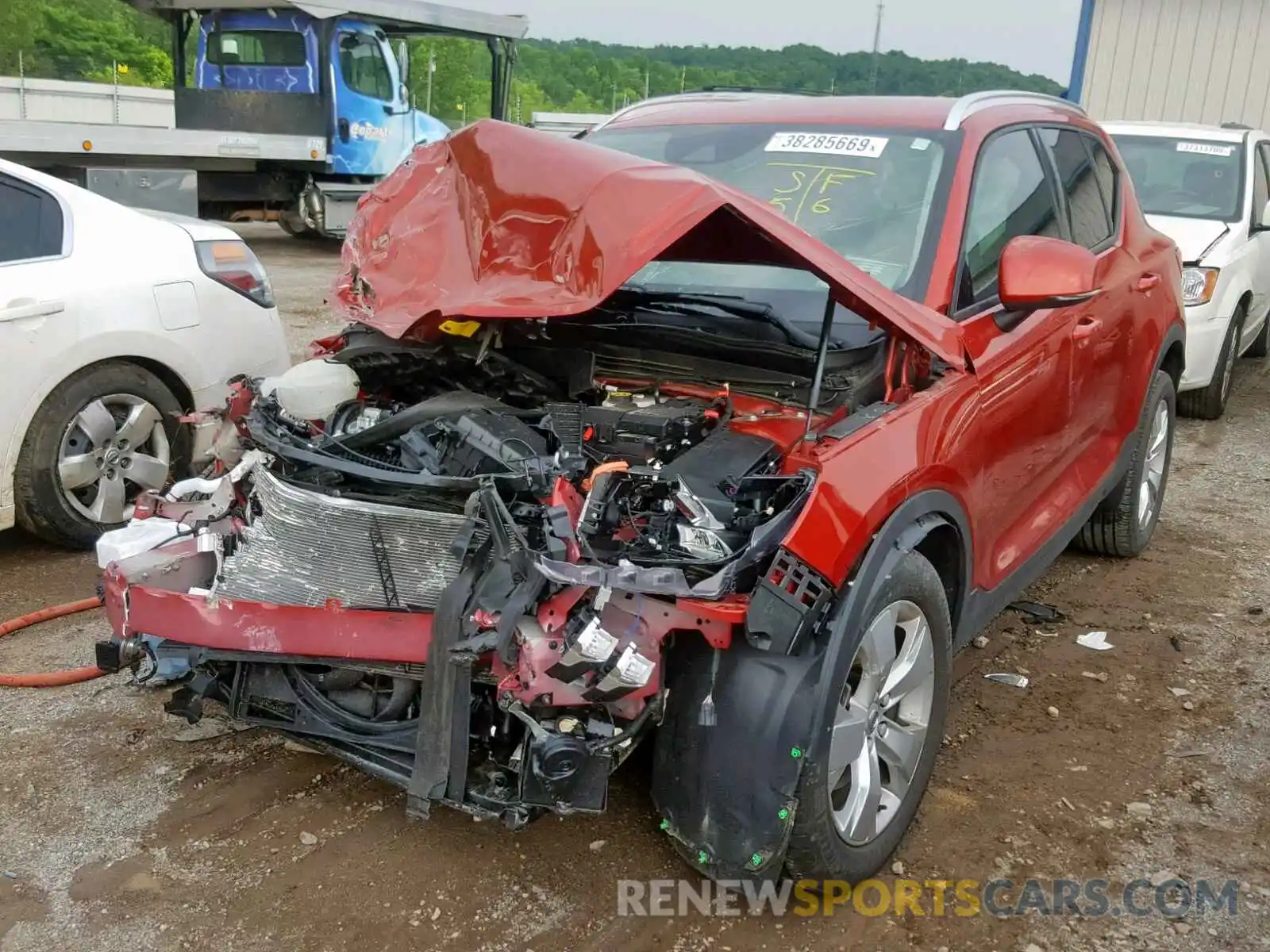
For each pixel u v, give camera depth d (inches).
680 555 102.5
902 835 123.5
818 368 120.3
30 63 1517.0
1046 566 165.6
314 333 385.7
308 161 589.6
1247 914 116.5
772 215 117.3
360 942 108.7
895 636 119.4
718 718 103.7
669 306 142.8
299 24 591.2
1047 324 153.2
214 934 109.5
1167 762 144.6
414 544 111.4
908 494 116.3
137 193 498.6
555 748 99.8
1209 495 258.2
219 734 144.6
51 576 194.9
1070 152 186.2
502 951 108.0
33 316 187.3
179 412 212.7
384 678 118.2
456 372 134.4
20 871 118.0
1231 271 305.4
